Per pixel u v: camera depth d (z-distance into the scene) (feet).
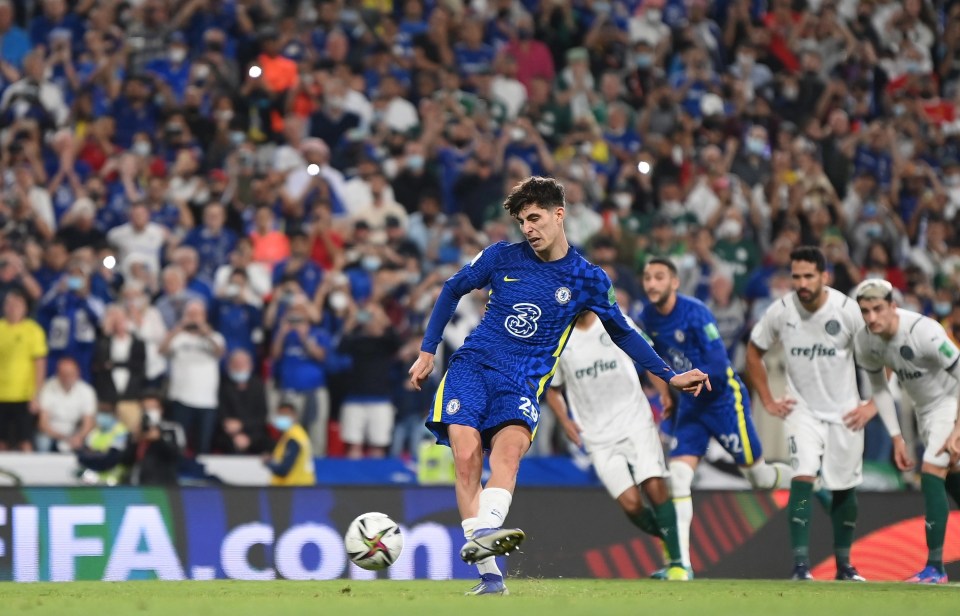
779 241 181.47
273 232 164.45
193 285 155.84
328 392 151.74
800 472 104.53
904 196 209.67
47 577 109.29
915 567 124.47
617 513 121.19
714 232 185.37
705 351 107.55
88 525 111.14
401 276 159.33
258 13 195.72
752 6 230.48
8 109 178.40
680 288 173.37
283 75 186.39
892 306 99.86
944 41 242.17
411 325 156.97
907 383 102.89
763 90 218.79
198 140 178.91
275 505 115.75
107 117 176.96
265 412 146.61
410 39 201.46
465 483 62.75
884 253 185.57
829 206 199.21
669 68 217.97
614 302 66.33
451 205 181.68
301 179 173.37
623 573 119.96
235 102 184.75
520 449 63.26
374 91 192.54
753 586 87.86
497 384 64.23
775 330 107.45
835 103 220.02
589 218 179.42
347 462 142.82
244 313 153.69
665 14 221.66
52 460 135.03
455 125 186.39
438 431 66.08
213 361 145.48
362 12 200.85
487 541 58.49
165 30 188.96
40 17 187.93
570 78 204.33
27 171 166.61
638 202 189.78
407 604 57.62
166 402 144.25
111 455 136.98
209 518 114.01
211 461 138.41
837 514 108.47
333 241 167.12
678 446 110.42
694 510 123.13
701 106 211.41
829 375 105.19
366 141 182.70
